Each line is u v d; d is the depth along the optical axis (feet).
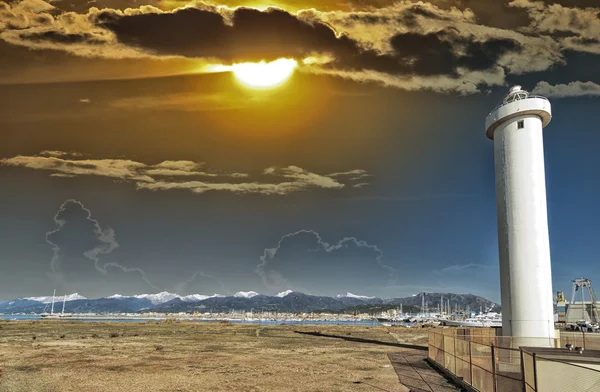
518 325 91.50
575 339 86.02
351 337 179.83
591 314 278.87
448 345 74.13
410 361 94.27
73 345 120.16
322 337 178.19
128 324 289.33
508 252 94.99
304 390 60.03
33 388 58.85
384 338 174.19
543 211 93.86
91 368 77.41
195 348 119.03
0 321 309.83
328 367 83.35
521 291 91.91
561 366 42.24
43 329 199.72
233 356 100.58
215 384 63.82
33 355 95.35
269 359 95.66
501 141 99.66
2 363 81.97
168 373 73.26
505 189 97.25
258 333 198.29
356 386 63.31
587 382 40.91
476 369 56.59
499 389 49.88
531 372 43.57
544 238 92.99
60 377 67.67
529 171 94.48
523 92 98.89
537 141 95.45
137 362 86.94
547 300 90.79
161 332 189.78
